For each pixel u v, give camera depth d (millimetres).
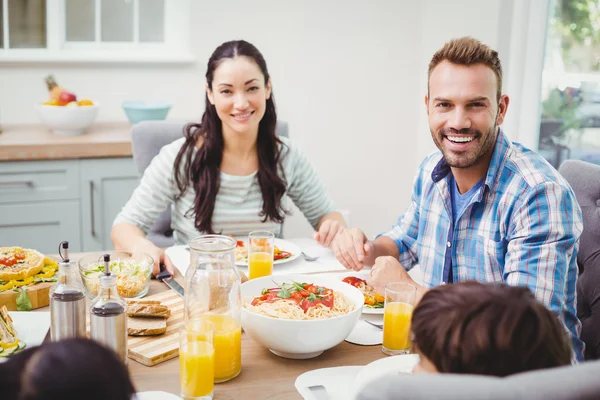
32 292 1457
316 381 1180
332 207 2330
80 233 3049
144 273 1534
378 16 3732
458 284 784
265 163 2143
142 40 3527
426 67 3797
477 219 1595
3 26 3303
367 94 3818
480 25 3230
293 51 3656
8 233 2949
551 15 2973
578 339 1509
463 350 718
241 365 1249
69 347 554
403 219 1924
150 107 3176
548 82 3025
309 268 1778
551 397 570
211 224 2127
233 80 2002
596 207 1702
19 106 3340
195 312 1219
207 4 3490
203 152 2074
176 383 1170
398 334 1294
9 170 2879
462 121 1499
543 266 1429
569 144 2924
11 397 522
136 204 2109
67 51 3402
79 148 2934
